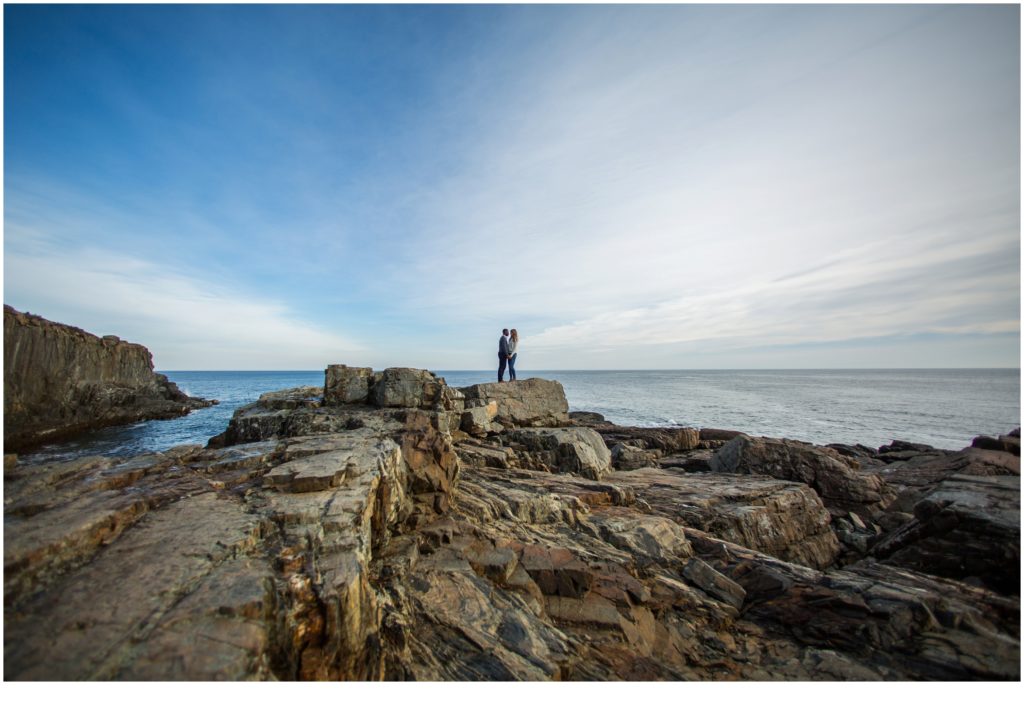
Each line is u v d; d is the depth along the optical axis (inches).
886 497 506.9
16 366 1079.6
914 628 231.9
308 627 144.6
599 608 244.4
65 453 1069.1
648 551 319.0
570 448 552.7
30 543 147.3
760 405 2203.5
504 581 250.7
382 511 257.0
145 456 270.7
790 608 259.6
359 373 609.6
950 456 658.8
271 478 233.3
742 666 217.8
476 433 594.6
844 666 213.2
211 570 152.1
